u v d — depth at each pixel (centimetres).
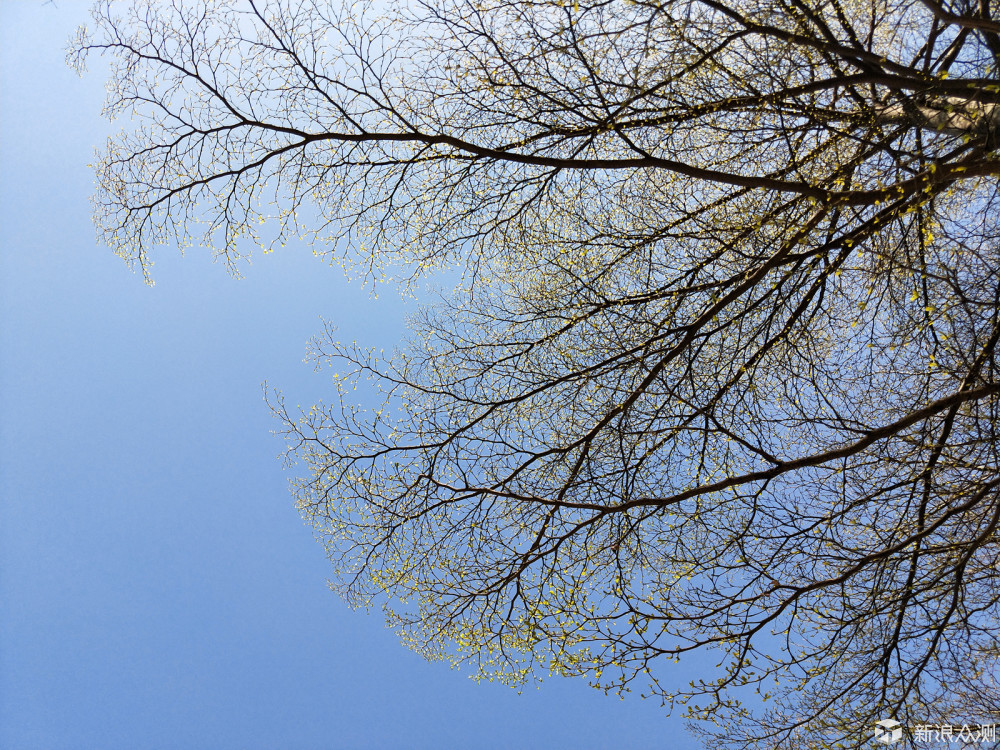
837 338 590
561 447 620
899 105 434
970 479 515
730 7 432
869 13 468
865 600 514
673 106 471
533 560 573
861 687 496
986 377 496
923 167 402
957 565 477
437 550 618
